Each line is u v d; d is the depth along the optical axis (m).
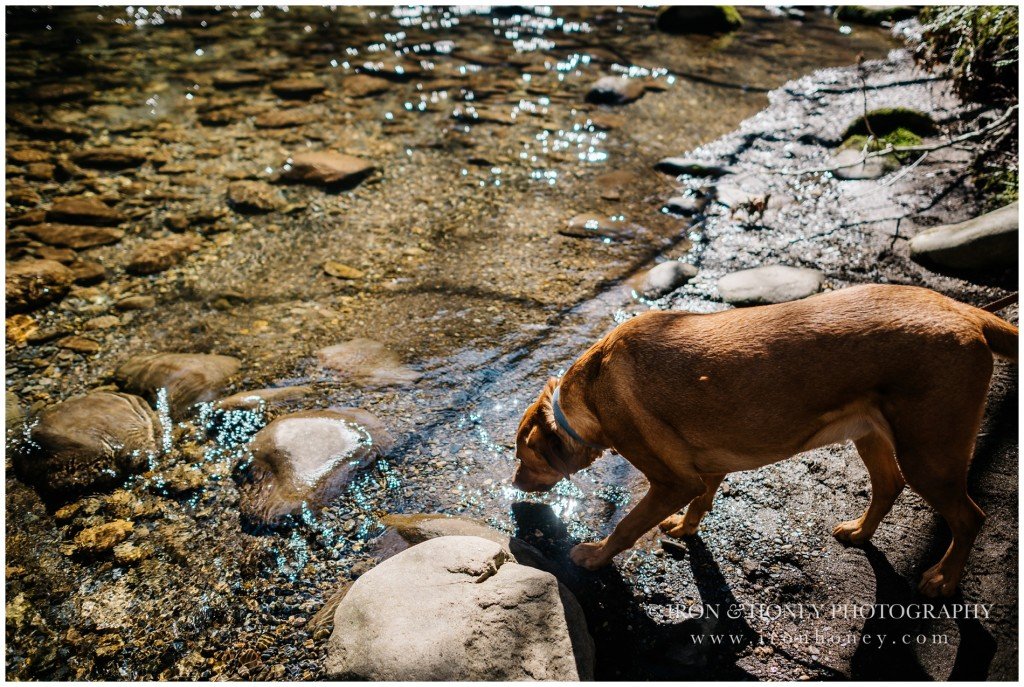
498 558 1.27
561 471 1.42
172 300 2.12
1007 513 1.40
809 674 1.19
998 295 1.96
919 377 1.09
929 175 2.54
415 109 3.36
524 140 3.07
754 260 2.24
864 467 1.55
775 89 3.54
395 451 1.62
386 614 1.18
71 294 2.13
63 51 4.01
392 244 2.38
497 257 2.31
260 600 1.31
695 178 2.77
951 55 2.81
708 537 1.42
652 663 1.22
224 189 2.69
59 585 1.34
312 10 4.91
